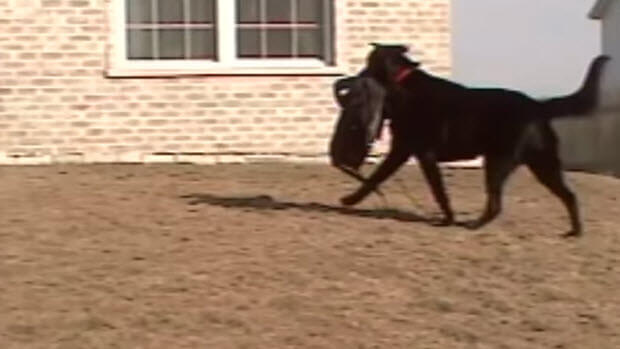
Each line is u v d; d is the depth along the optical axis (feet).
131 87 55.42
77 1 54.80
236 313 31.35
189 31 56.34
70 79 54.90
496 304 33.17
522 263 36.50
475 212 43.42
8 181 47.88
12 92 54.44
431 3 57.93
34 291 32.35
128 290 32.63
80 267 34.42
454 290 33.99
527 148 38.47
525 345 30.73
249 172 52.26
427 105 38.99
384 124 41.06
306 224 39.78
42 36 54.54
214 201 43.65
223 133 56.18
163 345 29.25
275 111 56.59
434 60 58.18
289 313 31.63
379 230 39.29
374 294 33.30
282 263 35.24
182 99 55.83
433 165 39.55
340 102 39.99
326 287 33.55
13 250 35.94
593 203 47.55
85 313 30.89
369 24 57.26
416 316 32.07
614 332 31.86
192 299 32.19
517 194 48.26
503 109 38.29
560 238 39.42
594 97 38.27
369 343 30.12
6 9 54.19
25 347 28.76
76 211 41.32
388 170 40.96
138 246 36.60
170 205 42.60
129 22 55.62
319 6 57.21
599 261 37.14
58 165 53.36
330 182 49.55
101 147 55.26
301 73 56.59
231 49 56.29
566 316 32.76
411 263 35.88
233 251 36.27
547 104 38.68
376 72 39.32
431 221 41.09
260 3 56.65
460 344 30.50
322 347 29.68
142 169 52.42
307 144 56.90
